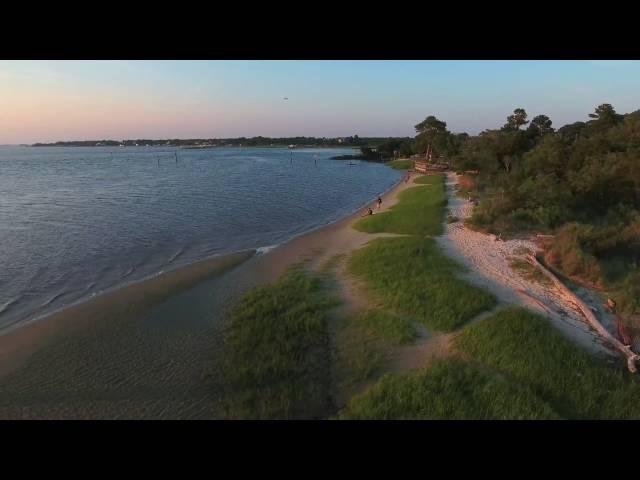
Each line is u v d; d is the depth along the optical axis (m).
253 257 24.00
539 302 14.57
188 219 35.50
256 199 47.50
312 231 31.23
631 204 27.09
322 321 14.32
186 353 12.97
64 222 33.31
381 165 110.38
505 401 9.34
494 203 28.75
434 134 90.38
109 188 56.34
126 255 24.72
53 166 104.75
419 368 11.29
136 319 15.54
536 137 71.38
